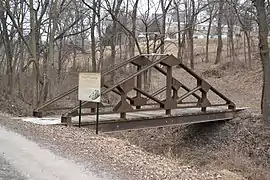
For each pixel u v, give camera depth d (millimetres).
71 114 12062
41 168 6773
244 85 31688
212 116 17188
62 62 32188
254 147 15797
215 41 61375
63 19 30531
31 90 24859
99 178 6340
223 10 30234
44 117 13898
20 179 6012
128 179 6418
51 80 22844
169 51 47688
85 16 29297
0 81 25766
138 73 13562
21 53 26531
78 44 37719
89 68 34094
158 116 14398
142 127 13852
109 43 35031
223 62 42219
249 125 17125
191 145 17703
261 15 16844
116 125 12891
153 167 7492
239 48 49062
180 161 11172
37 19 24531
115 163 7477
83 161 7430
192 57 43000
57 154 7891
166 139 18281
